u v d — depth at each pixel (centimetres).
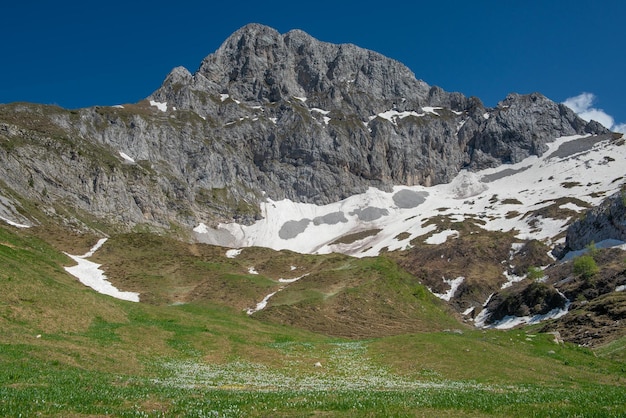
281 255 13950
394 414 2027
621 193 16862
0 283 4281
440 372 4312
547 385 3859
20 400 1895
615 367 5053
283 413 2009
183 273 11625
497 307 14825
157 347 4312
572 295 13000
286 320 9088
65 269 10388
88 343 3806
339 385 3494
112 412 1869
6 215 13975
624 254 14475
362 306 10056
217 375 3619
